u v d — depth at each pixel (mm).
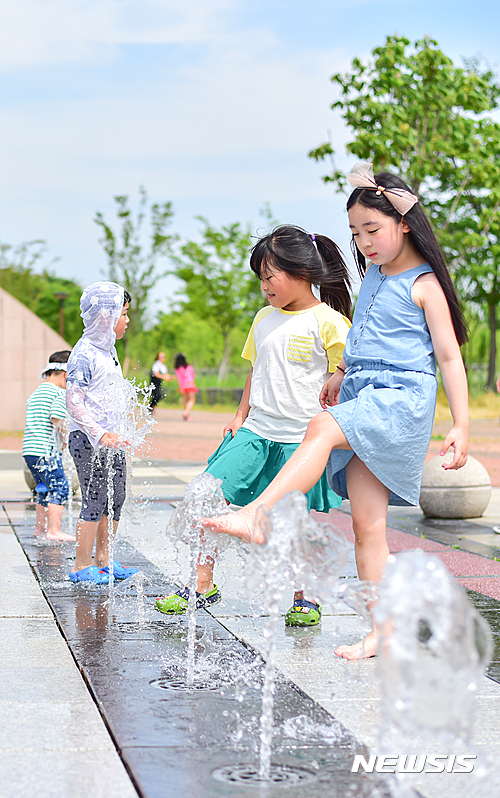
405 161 21594
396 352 3557
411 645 1858
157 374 25359
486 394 28750
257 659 3533
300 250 4195
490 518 8023
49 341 20188
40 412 6453
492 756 2572
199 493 3469
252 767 2461
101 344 5102
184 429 20406
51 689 3119
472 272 30797
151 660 3482
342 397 3723
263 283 4305
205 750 2576
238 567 5352
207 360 47469
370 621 3662
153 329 47688
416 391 3496
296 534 2602
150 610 4320
